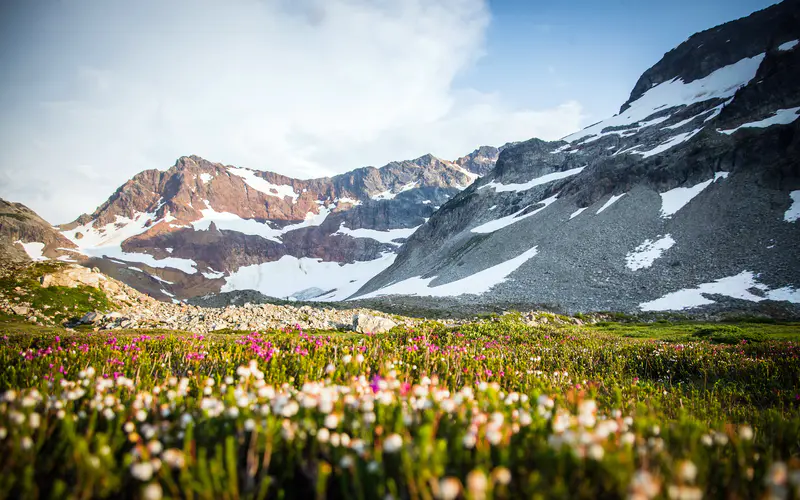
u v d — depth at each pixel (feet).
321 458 12.00
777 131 310.86
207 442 13.35
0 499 10.00
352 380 17.76
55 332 71.36
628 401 28.45
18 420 11.93
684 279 238.07
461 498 9.70
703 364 46.93
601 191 375.45
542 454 10.73
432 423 12.78
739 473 11.93
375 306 271.49
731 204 286.05
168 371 29.91
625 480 9.29
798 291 199.72
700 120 436.76
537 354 51.72
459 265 379.76
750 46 583.58
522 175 580.71
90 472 10.19
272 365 28.66
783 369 42.11
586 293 253.03
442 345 55.72
